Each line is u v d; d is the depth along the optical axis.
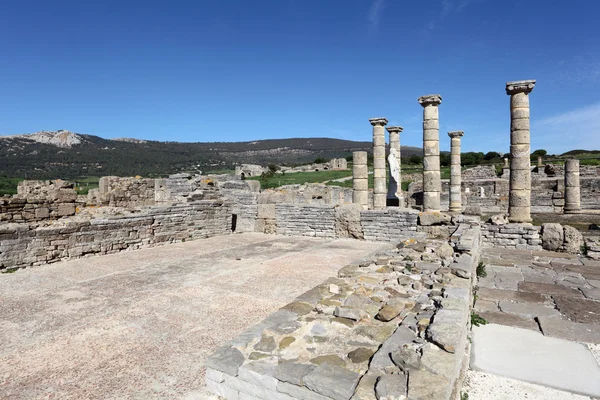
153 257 11.73
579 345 5.36
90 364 4.99
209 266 10.45
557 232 11.79
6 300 7.57
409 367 3.35
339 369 3.46
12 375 4.73
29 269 10.14
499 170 50.09
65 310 6.99
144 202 20.39
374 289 5.78
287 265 10.52
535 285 8.17
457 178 25.48
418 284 5.87
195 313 6.79
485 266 9.92
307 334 4.27
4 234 9.93
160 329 6.09
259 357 3.81
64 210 13.74
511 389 4.33
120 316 6.66
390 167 22.20
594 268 9.55
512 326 6.05
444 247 7.93
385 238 14.35
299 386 3.32
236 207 17.81
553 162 50.44
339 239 15.13
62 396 4.27
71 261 11.15
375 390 3.07
